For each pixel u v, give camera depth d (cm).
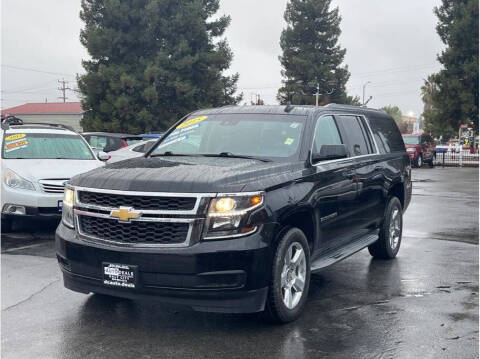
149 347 416
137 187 434
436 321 481
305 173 516
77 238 456
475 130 3862
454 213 1195
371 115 739
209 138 588
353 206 614
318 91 5297
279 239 459
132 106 3656
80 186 463
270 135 562
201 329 455
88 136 1540
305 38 5631
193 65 3850
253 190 437
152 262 419
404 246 831
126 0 3775
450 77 3853
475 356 404
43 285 578
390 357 401
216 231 421
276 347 418
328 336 442
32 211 827
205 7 4050
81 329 452
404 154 809
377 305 527
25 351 406
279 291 453
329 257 564
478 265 703
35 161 895
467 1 3812
